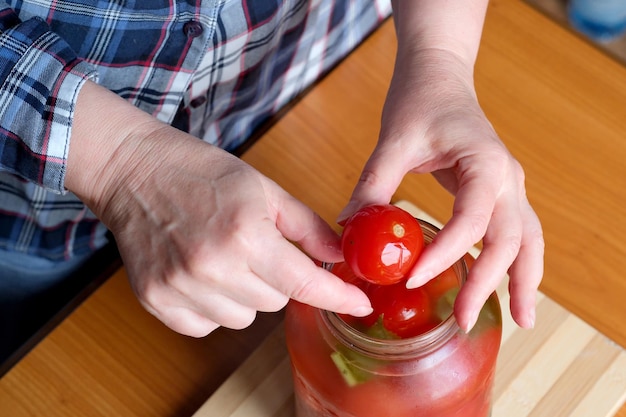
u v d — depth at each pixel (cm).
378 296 65
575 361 78
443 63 76
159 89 86
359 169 89
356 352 64
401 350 63
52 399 80
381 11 102
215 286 65
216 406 78
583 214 86
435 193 87
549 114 91
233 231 63
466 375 65
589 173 88
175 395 80
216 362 81
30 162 71
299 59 98
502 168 69
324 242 68
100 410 79
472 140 70
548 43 95
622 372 78
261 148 90
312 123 92
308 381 67
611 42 156
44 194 89
